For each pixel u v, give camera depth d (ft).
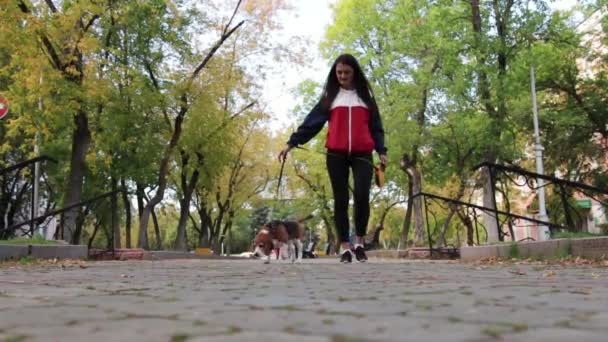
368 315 7.59
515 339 5.61
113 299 10.00
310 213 140.97
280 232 38.93
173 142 68.54
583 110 69.00
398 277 15.84
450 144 75.97
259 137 120.26
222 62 70.18
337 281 14.40
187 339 5.67
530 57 54.08
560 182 35.17
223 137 79.30
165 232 177.47
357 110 25.96
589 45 68.39
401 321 6.96
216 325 6.69
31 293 11.32
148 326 6.64
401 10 77.56
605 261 23.02
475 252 40.14
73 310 8.35
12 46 46.75
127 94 58.65
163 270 21.53
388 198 123.54
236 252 229.66
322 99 26.18
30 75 48.73
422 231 84.99
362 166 26.18
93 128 60.39
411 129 76.38
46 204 108.47
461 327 6.42
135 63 61.57
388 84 86.63
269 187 137.28
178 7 63.10
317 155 114.11
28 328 6.56
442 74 65.21
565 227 38.78
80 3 49.39
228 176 123.13
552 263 24.76
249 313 7.88
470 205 44.37
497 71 55.11
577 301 9.30
